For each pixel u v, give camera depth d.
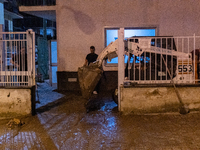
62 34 7.89
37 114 4.93
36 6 7.90
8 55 5.53
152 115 4.58
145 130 3.85
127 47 4.75
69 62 7.94
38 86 9.30
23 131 3.96
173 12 7.58
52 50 9.19
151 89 4.57
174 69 4.85
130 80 4.70
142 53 4.96
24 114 4.74
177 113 4.63
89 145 3.33
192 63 4.90
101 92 7.51
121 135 3.67
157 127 3.98
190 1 7.54
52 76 9.27
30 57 4.89
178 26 7.60
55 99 6.48
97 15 7.73
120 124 4.16
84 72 5.36
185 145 3.26
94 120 4.45
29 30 4.86
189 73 4.80
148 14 7.62
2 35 4.96
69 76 7.93
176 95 4.61
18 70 5.05
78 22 7.82
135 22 7.66
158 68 4.87
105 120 4.42
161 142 3.38
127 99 4.59
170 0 7.55
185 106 4.62
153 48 4.72
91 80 5.29
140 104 4.60
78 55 7.88
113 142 3.42
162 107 4.62
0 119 4.66
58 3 7.80
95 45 7.82
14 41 4.93
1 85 4.92
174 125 4.05
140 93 4.57
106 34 7.89
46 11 8.11
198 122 4.17
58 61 7.96
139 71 4.70
